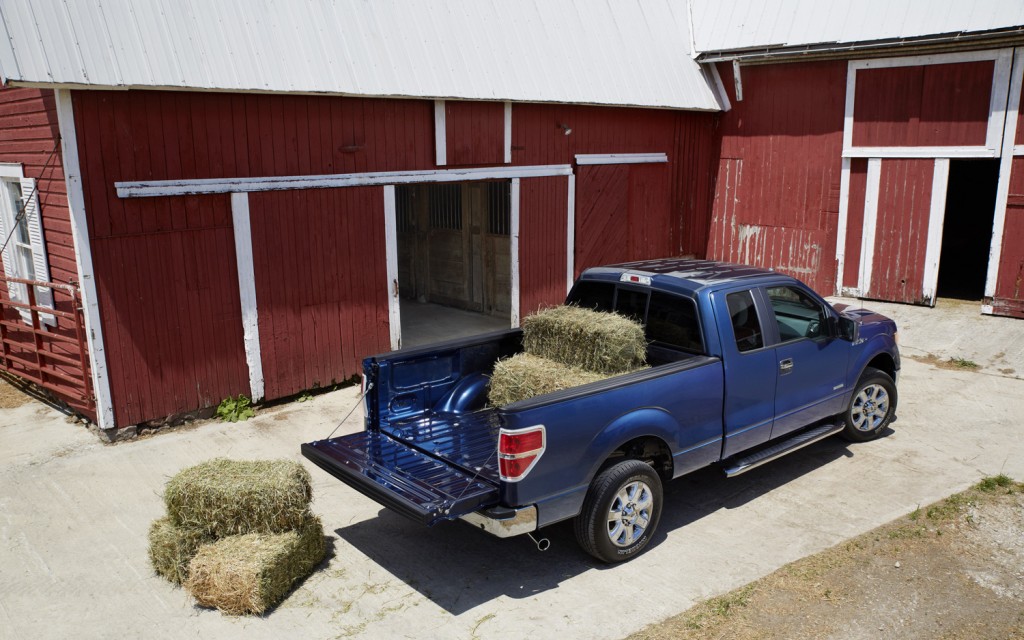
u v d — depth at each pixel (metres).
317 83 8.30
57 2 6.91
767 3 13.01
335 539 5.82
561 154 11.30
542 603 4.92
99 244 7.18
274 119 8.20
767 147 13.27
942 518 5.92
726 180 13.91
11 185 8.80
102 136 7.06
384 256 9.43
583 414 4.93
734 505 6.26
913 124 11.58
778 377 6.26
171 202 7.59
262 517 5.13
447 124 9.67
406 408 6.04
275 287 8.48
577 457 4.93
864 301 12.44
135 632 4.70
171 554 5.18
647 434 5.31
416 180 9.53
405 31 9.47
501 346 6.54
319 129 8.56
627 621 4.71
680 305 6.00
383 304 9.54
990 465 6.90
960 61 10.98
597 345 5.86
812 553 5.48
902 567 5.27
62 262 7.76
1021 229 10.82
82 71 6.78
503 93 9.98
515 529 4.72
